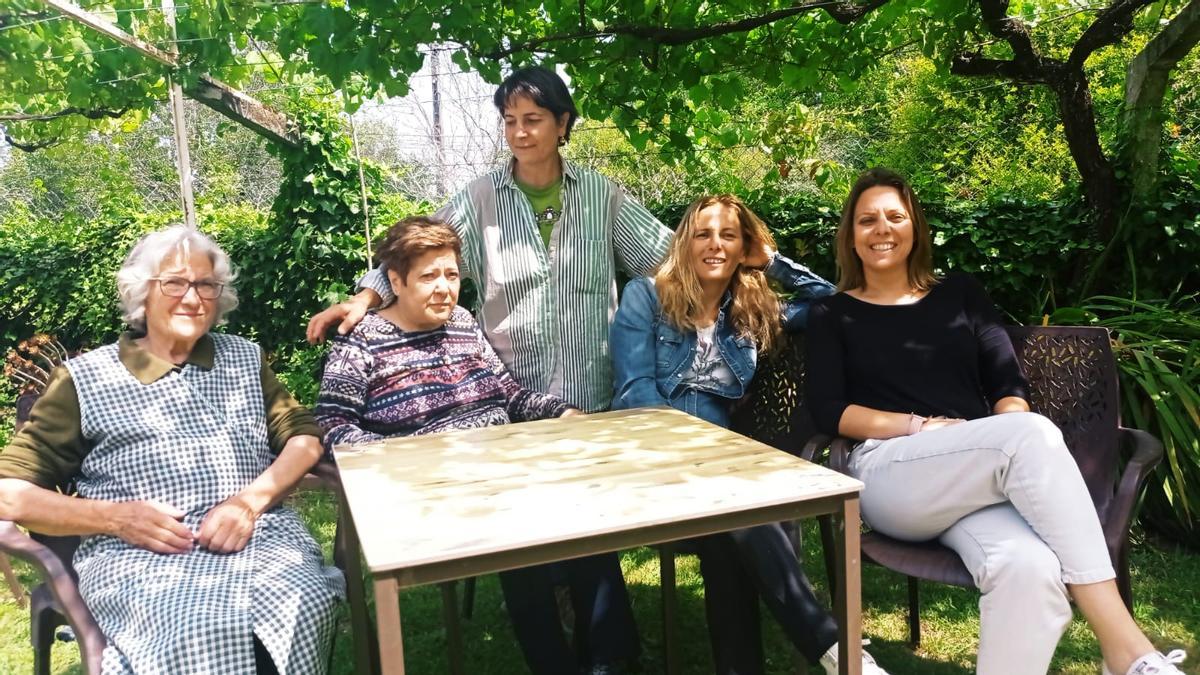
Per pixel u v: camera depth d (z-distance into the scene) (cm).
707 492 148
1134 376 310
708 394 243
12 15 344
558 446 188
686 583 300
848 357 231
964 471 182
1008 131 902
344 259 579
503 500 148
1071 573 168
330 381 225
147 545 175
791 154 465
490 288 255
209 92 495
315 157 568
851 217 241
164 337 197
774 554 188
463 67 335
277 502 196
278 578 172
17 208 888
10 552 162
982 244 399
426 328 237
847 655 157
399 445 197
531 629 194
